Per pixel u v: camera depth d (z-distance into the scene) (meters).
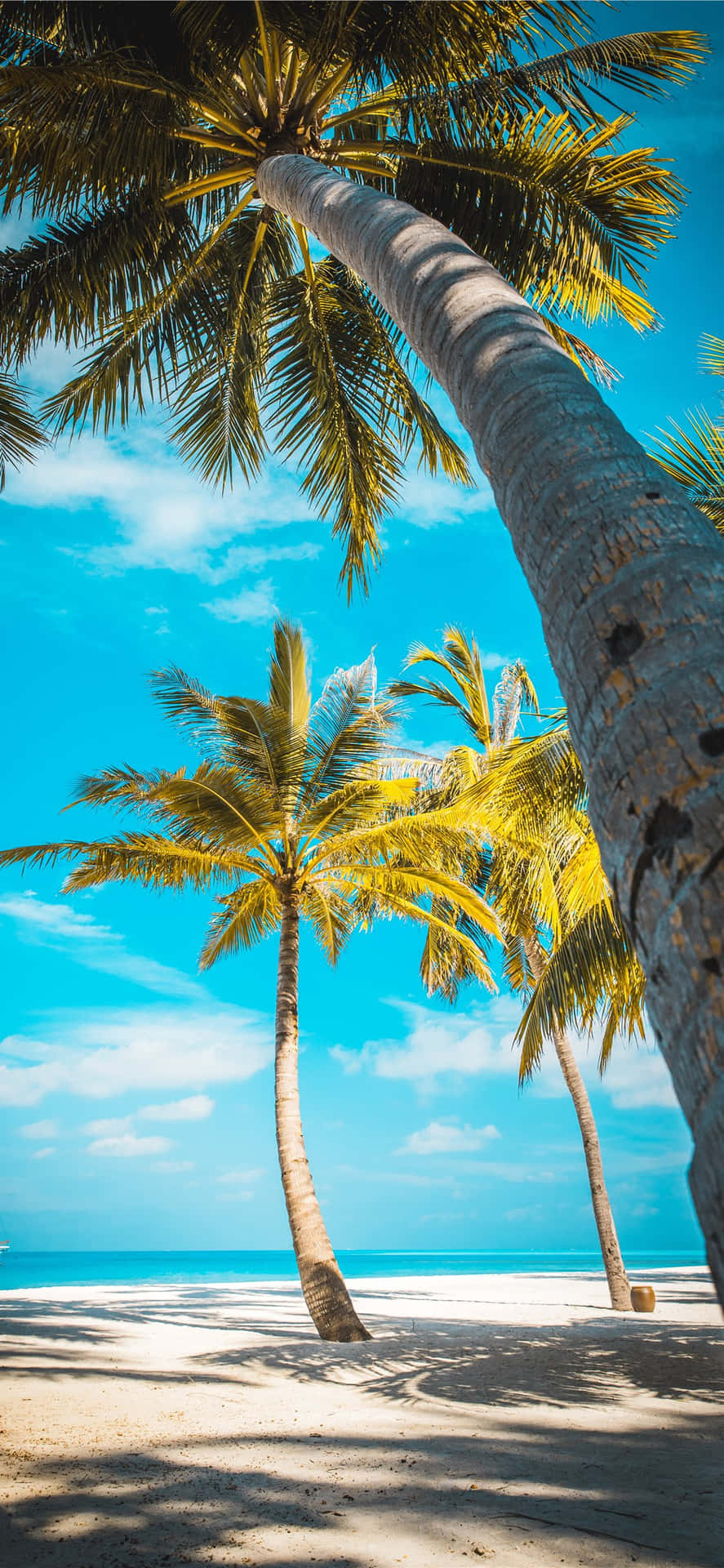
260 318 8.35
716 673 1.09
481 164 6.47
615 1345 10.46
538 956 16.67
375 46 5.98
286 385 8.04
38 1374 8.59
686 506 1.42
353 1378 8.69
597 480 1.50
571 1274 38.00
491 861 16.38
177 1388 8.06
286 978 12.76
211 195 7.31
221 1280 51.06
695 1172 0.84
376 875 13.56
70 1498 4.50
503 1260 107.75
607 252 6.64
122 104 5.73
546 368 1.89
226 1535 3.89
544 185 6.43
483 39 5.86
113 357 7.70
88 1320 14.30
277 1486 4.74
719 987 0.86
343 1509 4.28
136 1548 3.72
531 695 18.34
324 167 4.76
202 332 7.95
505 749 8.84
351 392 8.06
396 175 6.75
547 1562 3.53
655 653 1.17
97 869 13.06
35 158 6.08
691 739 1.04
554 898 11.62
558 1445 5.73
